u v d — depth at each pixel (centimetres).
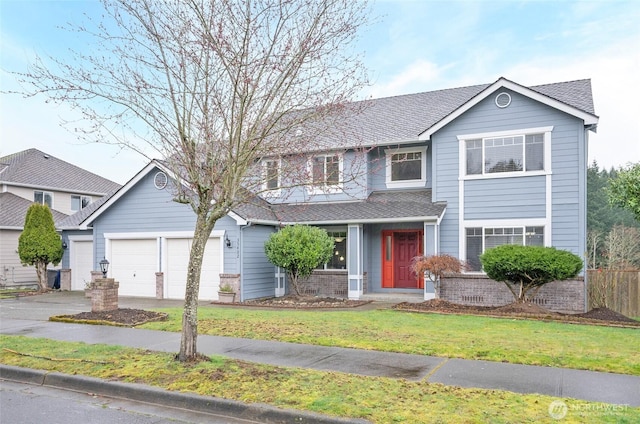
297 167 940
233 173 754
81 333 1033
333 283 1827
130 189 1927
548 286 1512
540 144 1552
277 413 552
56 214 2819
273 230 1867
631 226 4166
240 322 1137
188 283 766
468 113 1648
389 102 2116
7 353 842
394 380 654
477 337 948
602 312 1308
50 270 2366
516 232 1574
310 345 891
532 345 873
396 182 1855
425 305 1432
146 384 658
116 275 1961
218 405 589
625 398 583
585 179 1495
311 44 820
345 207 1812
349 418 522
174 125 799
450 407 543
